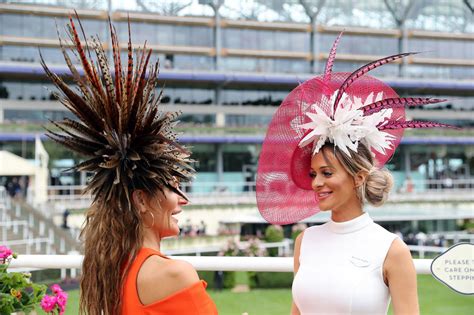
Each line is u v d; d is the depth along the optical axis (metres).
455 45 56.03
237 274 7.74
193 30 50.00
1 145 40.41
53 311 3.06
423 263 2.92
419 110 53.09
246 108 50.31
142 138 2.00
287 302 6.94
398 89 54.00
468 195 38.69
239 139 47.16
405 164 51.31
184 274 1.88
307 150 2.62
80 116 2.03
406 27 54.38
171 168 2.04
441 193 38.41
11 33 44.28
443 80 53.09
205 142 47.19
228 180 48.59
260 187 2.68
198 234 27.28
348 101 2.42
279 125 2.65
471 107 55.22
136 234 1.97
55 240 22.77
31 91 43.66
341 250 2.44
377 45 54.22
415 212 34.81
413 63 55.09
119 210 1.98
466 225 33.44
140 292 1.90
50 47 44.94
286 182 2.69
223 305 6.92
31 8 44.12
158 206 2.02
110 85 2.00
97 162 2.03
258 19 51.47
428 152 51.97
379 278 2.36
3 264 3.19
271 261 3.13
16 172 29.56
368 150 2.43
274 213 2.70
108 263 1.95
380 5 53.94
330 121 2.38
